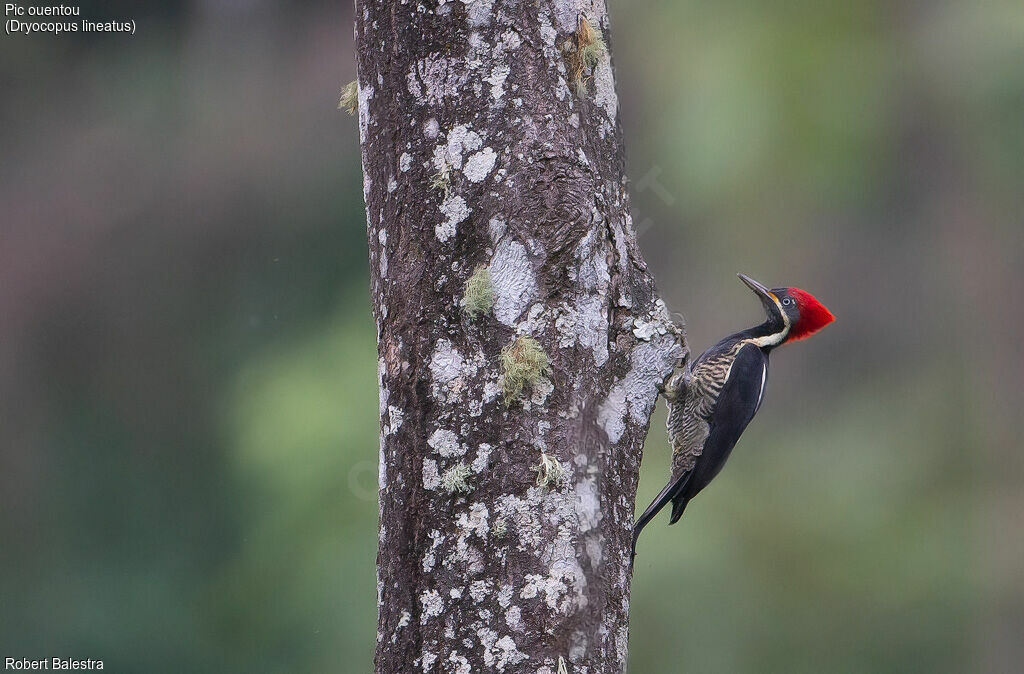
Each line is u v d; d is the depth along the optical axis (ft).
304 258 57.41
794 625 43.37
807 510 45.80
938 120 46.06
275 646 47.96
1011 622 45.01
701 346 48.44
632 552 15.96
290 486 45.34
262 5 61.67
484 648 14.67
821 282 49.32
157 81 61.93
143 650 57.16
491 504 14.93
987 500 46.85
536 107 15.53
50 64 62.28
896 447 48.14
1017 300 48.26
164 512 58.54
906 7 44.88
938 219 48.26
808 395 50.16
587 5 15.98
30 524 58.54
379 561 15.56
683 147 45.44
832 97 44.34
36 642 57.57
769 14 44.86
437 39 15.57
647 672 41.86
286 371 49.47
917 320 49.39
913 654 44.52
